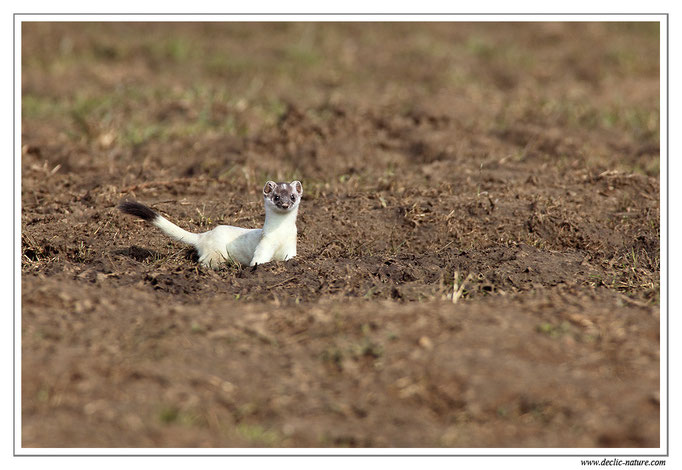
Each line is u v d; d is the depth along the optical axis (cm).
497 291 1389
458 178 2119
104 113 2788
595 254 1678
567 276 1487
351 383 1060
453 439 967
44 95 3073
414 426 991
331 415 1008
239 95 3103
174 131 2611
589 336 1158
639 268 1566
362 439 966
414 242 1741
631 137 2631
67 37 3872
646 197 1983
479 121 2703
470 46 3975
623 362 1099
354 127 2570
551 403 1017
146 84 3244
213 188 2092
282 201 1546
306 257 1638
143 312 1250
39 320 1198
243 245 1622
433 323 1180
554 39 4188
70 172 2261
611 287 1438
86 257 1622
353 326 1181
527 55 3831
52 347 1124
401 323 1181
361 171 2245
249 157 2330
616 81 3472
